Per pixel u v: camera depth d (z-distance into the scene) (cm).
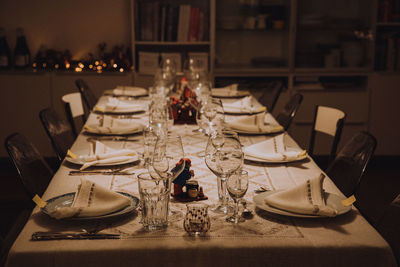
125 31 525
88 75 491
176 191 165
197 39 501
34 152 220
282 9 500
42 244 130
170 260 130
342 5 500
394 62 499
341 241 132
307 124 507
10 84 489
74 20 521
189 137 254
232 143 154
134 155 207
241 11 500
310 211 144
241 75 499
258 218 147
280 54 515
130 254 129
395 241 164
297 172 192
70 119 316
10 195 411
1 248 194
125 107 320
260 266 131
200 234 135
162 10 494
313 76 503
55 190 173
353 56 499
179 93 342
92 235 134
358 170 205
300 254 130
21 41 503
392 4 507
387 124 507
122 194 162
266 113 316
